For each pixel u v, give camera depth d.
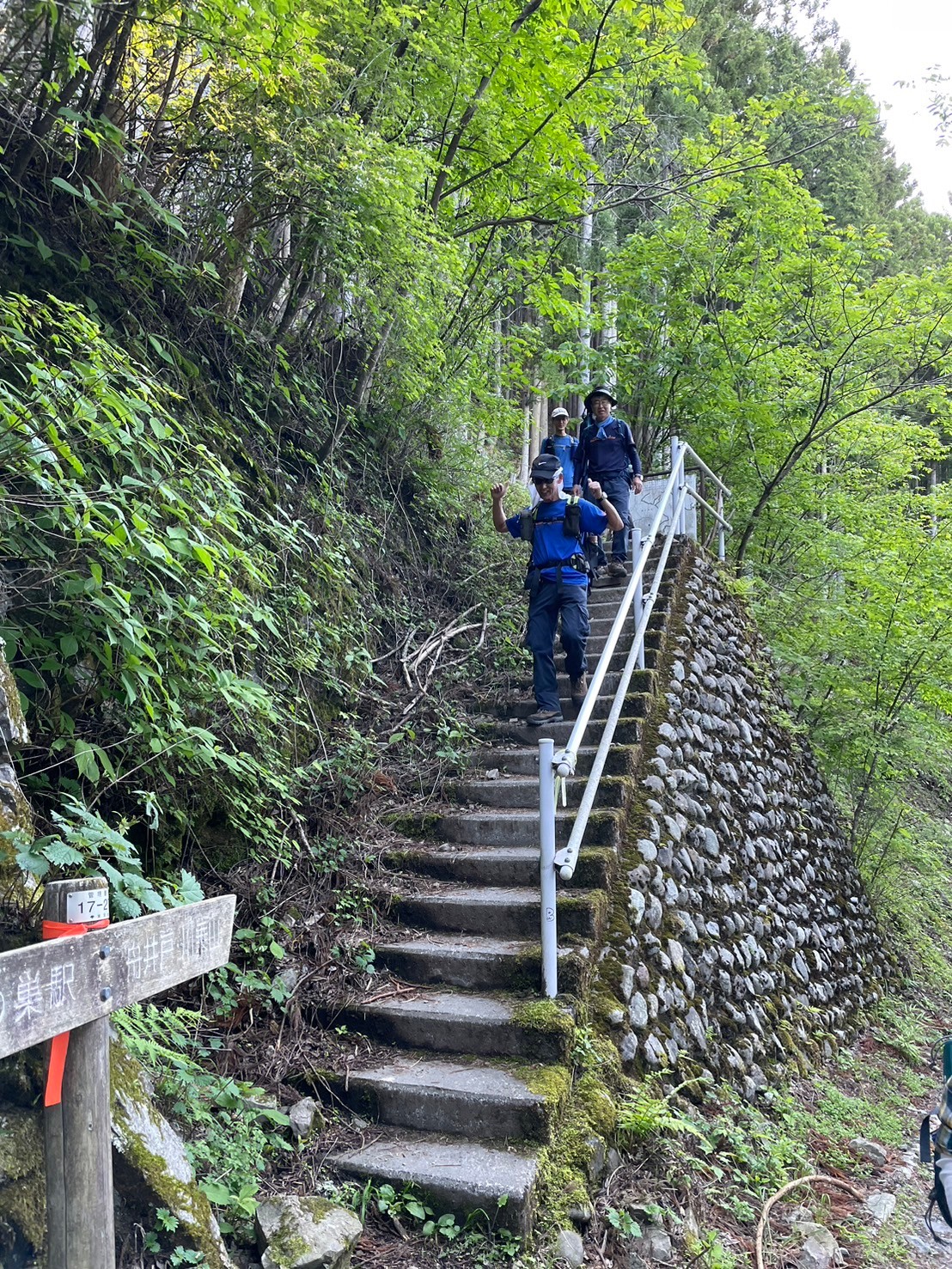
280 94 4.30
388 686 5.76
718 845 5.47
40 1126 1.94
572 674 5.48
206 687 3.37
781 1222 3.48
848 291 9.47
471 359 8.19
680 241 9.41
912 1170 4.30
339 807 4.58
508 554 8.16
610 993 3.79
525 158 7.80
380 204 5.10
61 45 3.26
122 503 2.85
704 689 6.35
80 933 1.59
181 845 3.55
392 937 4.01
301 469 5.80
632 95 9.64
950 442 14.96
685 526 8.02
